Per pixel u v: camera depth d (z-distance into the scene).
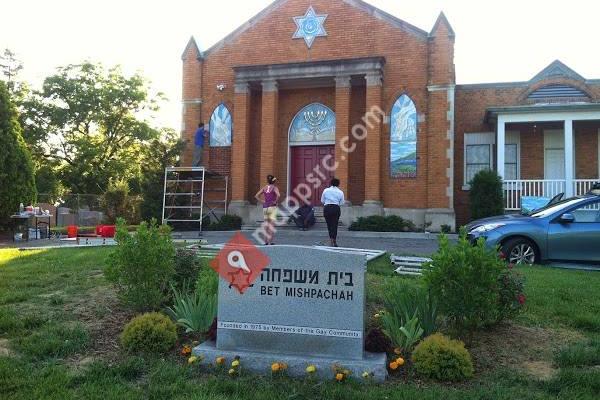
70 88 31.80
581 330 5.61
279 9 21.73
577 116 18.08
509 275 5.58
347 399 3.77
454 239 15.94
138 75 34.09
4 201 17.86
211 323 5.19
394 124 19.94
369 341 4.64
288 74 20.55
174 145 21.23
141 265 5.56
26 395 3.80
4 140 18.00
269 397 3.79
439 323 5.45
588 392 3.88
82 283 7.65
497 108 18.56
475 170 20.66
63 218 25.95
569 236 10.12
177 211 20.11
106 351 4.89
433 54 19.69
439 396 3.80
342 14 20.92
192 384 4.05
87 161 32.00
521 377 4.26
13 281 7.86
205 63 22.48
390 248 12.95
